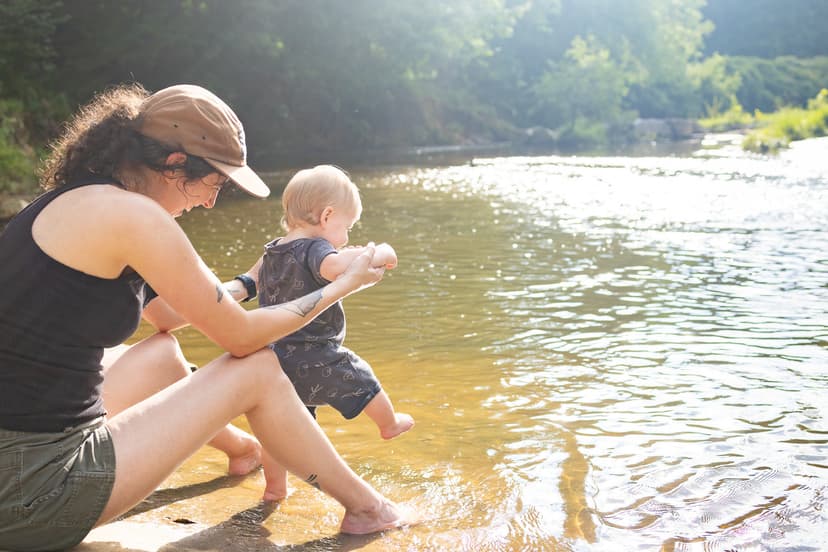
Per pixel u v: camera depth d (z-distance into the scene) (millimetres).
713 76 43000
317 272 2668
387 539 2311
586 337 4465
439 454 2947
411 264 6773
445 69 31406
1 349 1927
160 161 2061
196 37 22484
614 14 37844
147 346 2572
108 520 2020
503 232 8516
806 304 5066
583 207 10461
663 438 3031
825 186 11898
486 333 4602
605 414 3307
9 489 1935
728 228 8336
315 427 2287
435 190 13000
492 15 27234
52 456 1954
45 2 16750
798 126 22734
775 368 3816
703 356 4043
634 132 30266
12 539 1961
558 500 2547
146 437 2039
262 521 2439
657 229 8430
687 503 2498
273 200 11961
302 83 25500
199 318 2068
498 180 14578
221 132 2107
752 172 14492
